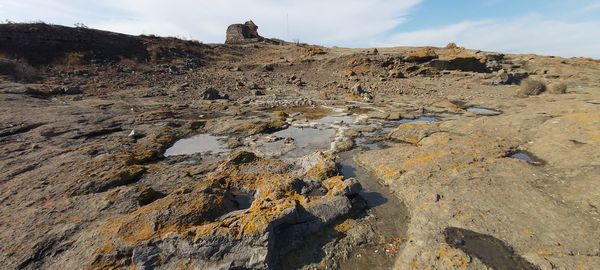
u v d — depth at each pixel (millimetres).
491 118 12336
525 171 7934
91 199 7062
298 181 7730
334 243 6086
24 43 23328
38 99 16391
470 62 29266
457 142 10102
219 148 11250
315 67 31109
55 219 6355
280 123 13688
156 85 22062
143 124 13531
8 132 11531
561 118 10742
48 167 8836
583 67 31172
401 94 21172
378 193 7926
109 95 18766
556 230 5789
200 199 6414
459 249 5457
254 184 7961
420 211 6707
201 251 5215
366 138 12070
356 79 26359
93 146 10609
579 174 7555
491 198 6855
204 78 24812
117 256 5242
